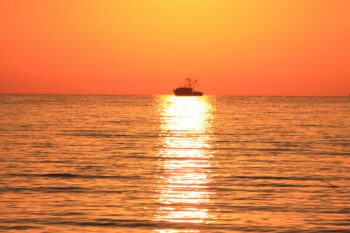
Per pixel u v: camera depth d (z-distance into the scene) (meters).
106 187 116.69
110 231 83.50
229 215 93.19
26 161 155.62
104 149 192.62
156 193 111.00
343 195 109.50
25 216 90.94
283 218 91.12
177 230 84.38
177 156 173.88
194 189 115.88
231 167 148.88
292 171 141.38
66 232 82.50
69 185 118.44
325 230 84.44
